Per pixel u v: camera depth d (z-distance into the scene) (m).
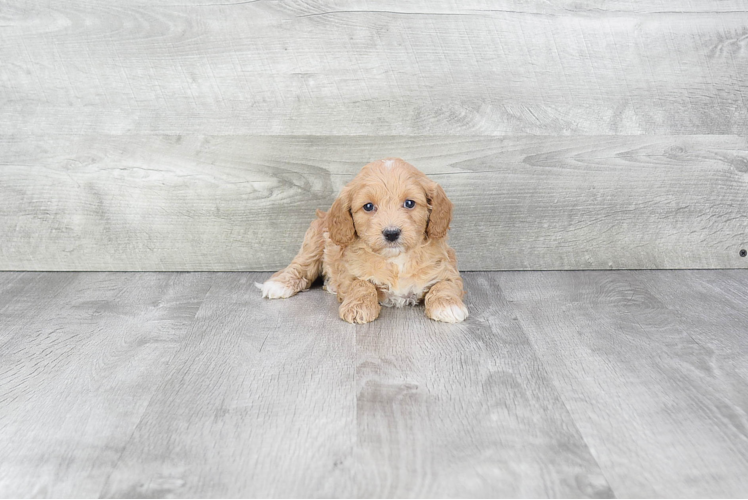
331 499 1.16
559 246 2.47
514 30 2.29
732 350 1.77
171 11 2.26
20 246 2.45
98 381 1.60
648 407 1.47
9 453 1.30
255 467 1.26
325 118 2.35
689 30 2.31
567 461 1.27
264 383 1.58
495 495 1.17
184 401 1.50
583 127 2.38
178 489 1.19
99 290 2.27
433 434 1.36
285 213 2.44
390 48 2.30
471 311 2.06
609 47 2.31
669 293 2.23
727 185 2.44
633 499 1.16
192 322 1.98
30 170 2.38
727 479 1.22
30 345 1.81
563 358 1.72
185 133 2.36
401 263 2.02
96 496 1.18
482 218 2.45
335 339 1.85
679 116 2.38
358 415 1.44
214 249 2.47
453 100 2.34
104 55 2.29
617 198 2.44
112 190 2.40
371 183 1.93
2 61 2.29
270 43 2.29
